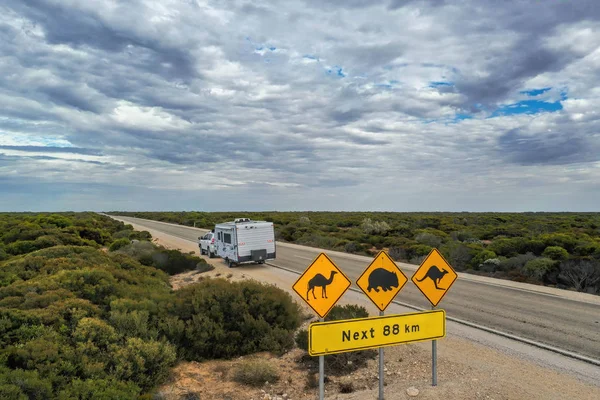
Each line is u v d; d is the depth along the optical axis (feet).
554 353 27.12
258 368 24.38
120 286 35.40
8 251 71.67
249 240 76.54
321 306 19.08
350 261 81.97
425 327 20.71
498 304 42.75
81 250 54.39
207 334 28.27
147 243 92.02
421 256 81.82
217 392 22.99
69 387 19.83
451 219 203.92
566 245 83.35
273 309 31.37
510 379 22.16
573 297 46.34
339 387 22.86
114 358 22.85
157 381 23.57
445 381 22.13
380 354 19.93
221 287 32.60
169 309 30.48
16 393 17.54
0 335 23.45
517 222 185.06
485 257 74.59
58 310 27.14
